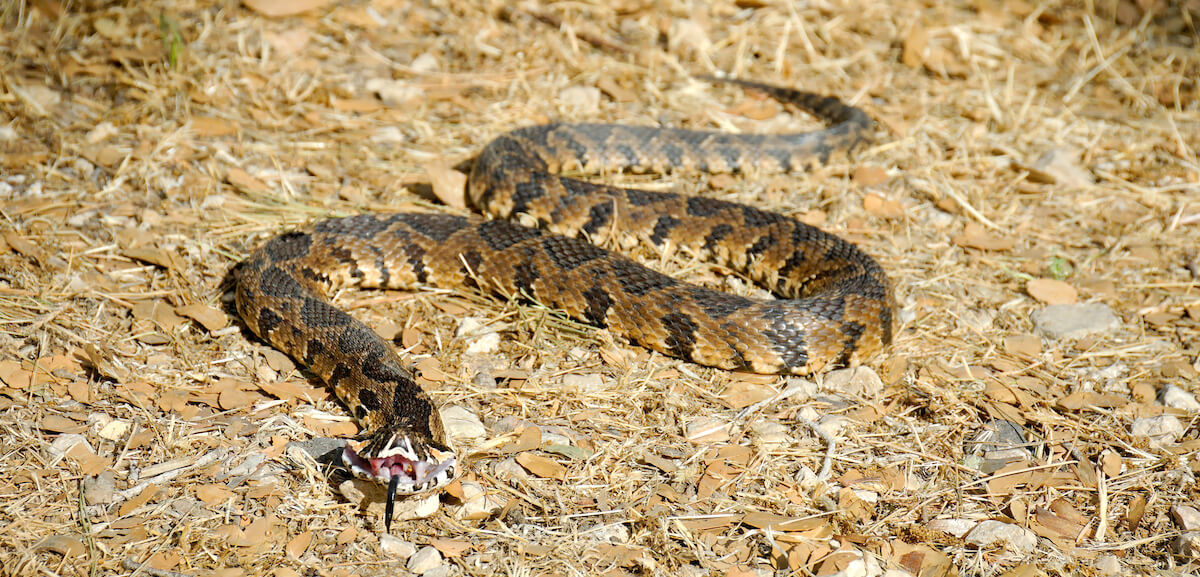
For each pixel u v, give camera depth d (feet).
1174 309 7.07
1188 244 7.34
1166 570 6.32
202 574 6.21
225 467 6.43
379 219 7.08
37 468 6.41
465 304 7.02
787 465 6.53
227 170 7.36
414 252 7.06
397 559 6.26
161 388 6.63
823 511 6.41
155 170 7.31
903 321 7.00
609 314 6.90
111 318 6.81
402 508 6.33
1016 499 6.47
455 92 7.84
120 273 6.95
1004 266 7.22
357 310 6.98
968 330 6.97
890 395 6.75
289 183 7.36
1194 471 6.54
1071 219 7.45
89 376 6.64
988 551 6.35
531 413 6.63
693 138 7.63
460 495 6.37
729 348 6.80
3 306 6.79
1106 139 7.85
